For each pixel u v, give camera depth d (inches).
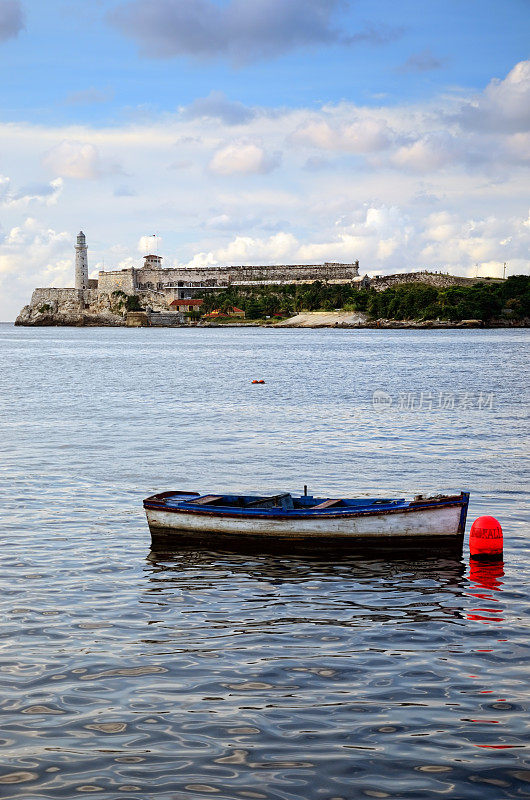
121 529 930.1
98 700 518.9
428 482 1184.2
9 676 550.6
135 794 423.2
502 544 821.2
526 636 624.1
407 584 751.1
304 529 855.7
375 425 1812.3
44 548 850.8
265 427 1779.0
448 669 565.3
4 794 421.4
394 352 5408.5
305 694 528.4
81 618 657.6
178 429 1747.0
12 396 2508.6
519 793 424.2
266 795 422.3
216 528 872.9
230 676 554.3
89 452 1439.5
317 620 658.8
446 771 442.9
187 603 697.0
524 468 1290.6
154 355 5108.3
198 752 460.1
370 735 478.3
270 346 6417.3
